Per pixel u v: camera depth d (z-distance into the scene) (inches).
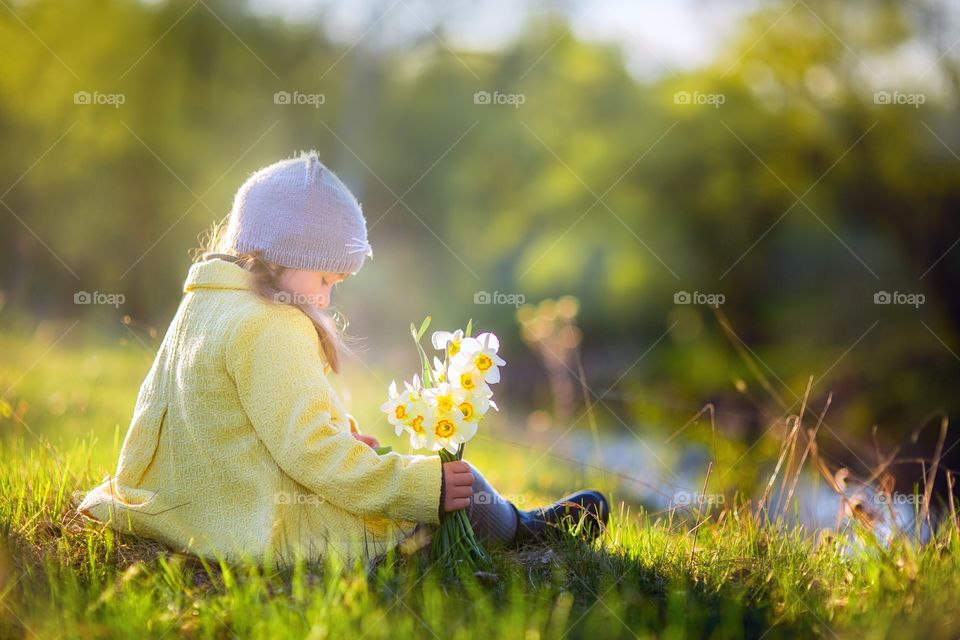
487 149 670.5
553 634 78.0
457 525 95.9
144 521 95.5
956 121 448.5
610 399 352.8
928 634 81.2
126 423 193.9
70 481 116.9
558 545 101.6
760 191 507.8
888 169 462.0
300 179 98.6
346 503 92.5
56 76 579.8
